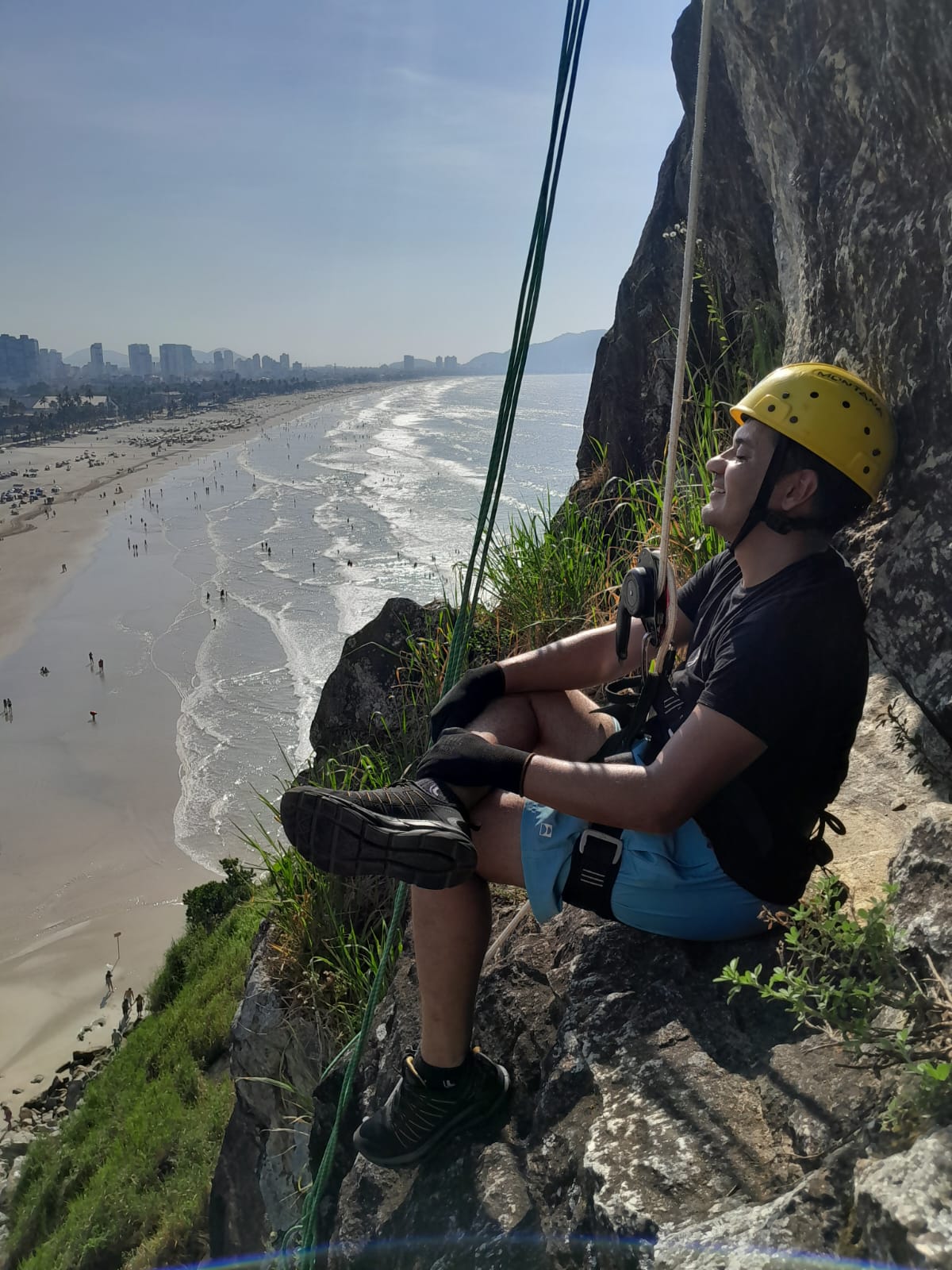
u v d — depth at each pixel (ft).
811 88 10.72
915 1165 3.81
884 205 9.58
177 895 114.11
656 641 7.14
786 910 6.66
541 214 7.30
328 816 5.95
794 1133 5.30
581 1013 7.18
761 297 20.17
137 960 99.76
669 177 24.89
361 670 19.58
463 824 6.31
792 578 6.02
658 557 7.07
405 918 13.65
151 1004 57.67
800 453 5.99
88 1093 51.21
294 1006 14.64
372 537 339.36
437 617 19.81
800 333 12.46
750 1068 6.04
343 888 15.14
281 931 15.87
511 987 8.39
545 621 15.61
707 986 6.83
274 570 292.40
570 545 17.19
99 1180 36.11
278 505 431.43
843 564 6.21
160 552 330.75
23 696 188.34
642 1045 6.58
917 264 8.95
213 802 138.51
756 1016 6.41
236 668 198.49
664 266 24.35
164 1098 38.34
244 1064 15.12
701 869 6.52
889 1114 4.45
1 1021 89.04
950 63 8.01
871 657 10.55
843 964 6.00
